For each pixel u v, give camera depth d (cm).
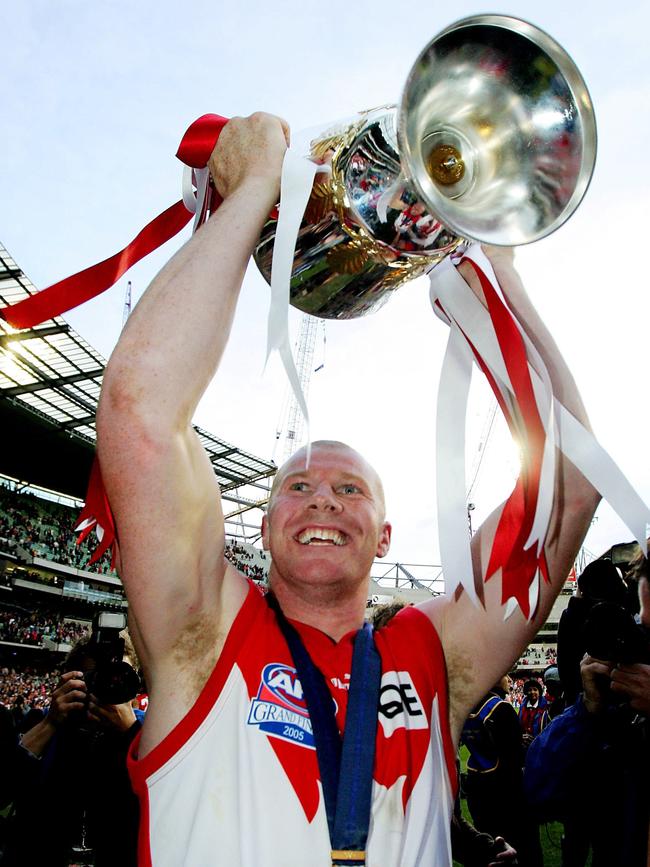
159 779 152
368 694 164
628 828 212
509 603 178
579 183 140
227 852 141
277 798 147
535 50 142
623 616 213
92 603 3491
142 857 148
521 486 182
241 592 182
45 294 196
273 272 134
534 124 147
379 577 5303
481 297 183
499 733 386
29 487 3538
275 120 165
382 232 149
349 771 150
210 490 165
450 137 151
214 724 155
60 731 275
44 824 267
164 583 153
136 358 147
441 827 159
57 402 2786
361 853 141
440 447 172
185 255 155
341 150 148
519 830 376
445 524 163
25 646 2934
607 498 159
